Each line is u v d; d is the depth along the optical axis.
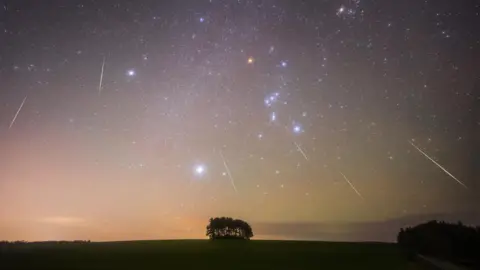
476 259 9.38
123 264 8.75
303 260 9.95
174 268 8.42
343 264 9.41
